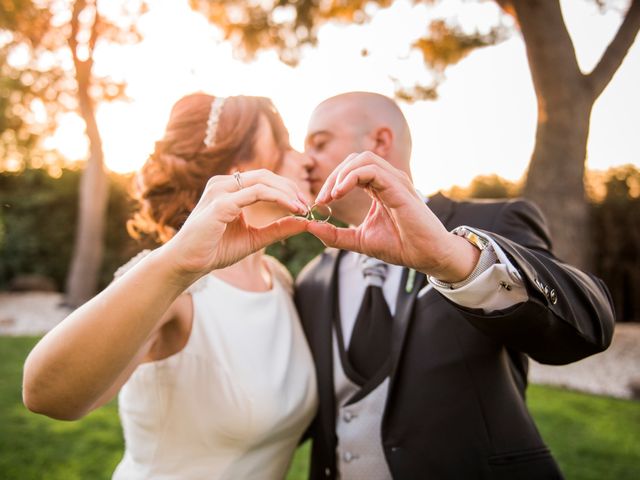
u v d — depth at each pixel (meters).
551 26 6.54
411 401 1.50
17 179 13.07
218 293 1.59
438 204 1.72
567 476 3.60
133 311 1.00
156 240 1.77
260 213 1.61
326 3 8.78
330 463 1.66
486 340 1.50
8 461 3.63
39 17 10.52
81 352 1.02
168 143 1.69
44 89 11.50
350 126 1.78
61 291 13.17
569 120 6.63
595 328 1.22
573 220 6.67
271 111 1.76
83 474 3.49
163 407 1.52
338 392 1.67
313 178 1.80
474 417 1.47
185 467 1.54
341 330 1.71
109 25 10.13
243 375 1.53
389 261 1.07
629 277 9.98
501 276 1.10
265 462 1.62
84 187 10.38
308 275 1.91
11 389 5.16
